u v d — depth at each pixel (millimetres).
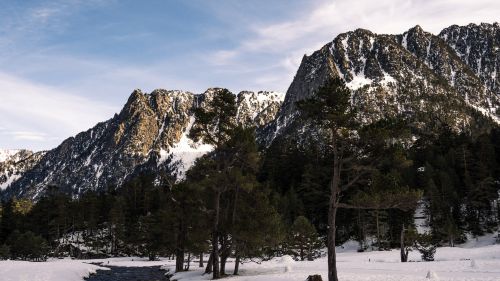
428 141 149000
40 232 127812
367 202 25125
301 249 70062
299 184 109312
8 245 109188
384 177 25609
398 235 80125
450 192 87688
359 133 25453
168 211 48688
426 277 29219
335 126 26344
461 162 101688
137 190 148250
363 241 85438
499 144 113875
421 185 94688
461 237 83188
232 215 37312
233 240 37500
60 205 126812
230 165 36719
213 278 35875
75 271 48625
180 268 48281
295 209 94312
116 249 115375
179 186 44625
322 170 97875
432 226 84438
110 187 177875
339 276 31750
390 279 28859
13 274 40000
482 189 86938
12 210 133875
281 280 31156
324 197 94375
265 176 120875
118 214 117625
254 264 52906
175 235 50344
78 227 130625
